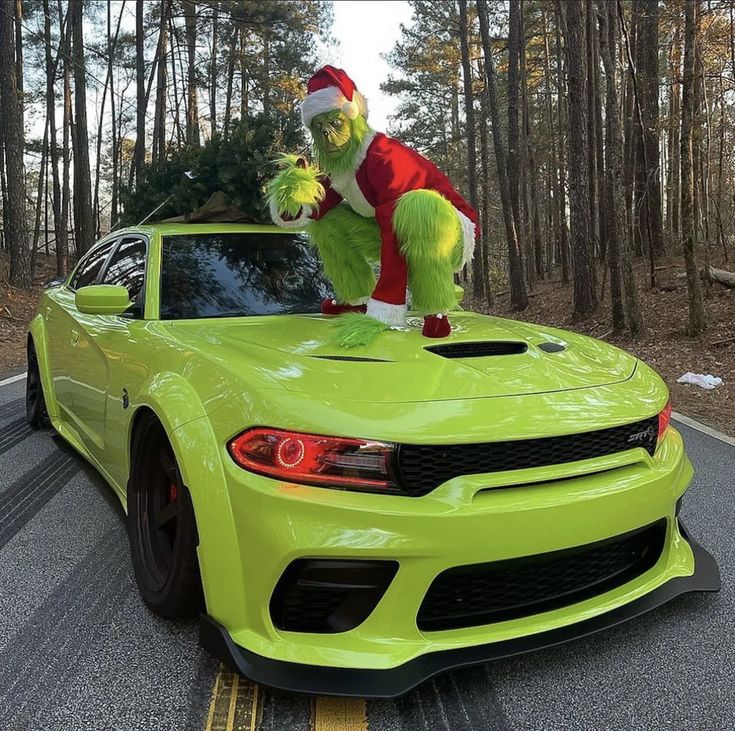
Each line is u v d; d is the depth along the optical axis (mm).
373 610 1824
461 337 2555
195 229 3494
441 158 38406
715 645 2246
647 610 2156
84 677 2018
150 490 2479
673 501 2244
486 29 18344
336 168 2705
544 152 29797
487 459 1897
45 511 3344
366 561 1776
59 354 4031
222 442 1979
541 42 30672
